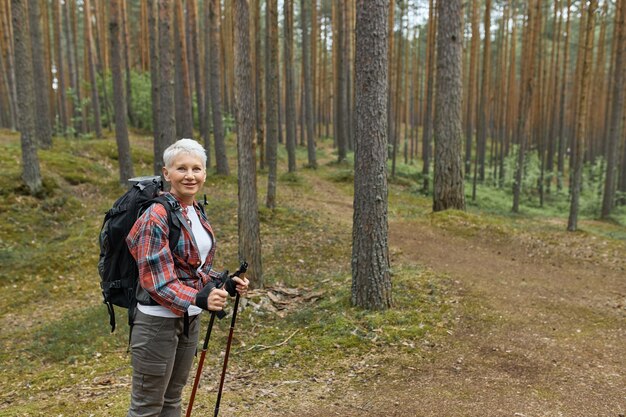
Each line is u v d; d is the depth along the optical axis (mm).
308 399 4734
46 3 27641
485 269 9930
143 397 2629
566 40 26703
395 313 6992
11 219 12914
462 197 14430
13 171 15039
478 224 12977
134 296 2549
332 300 7695
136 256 2422
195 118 32125
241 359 5969
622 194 25031
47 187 14852
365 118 6684
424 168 22656
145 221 2426
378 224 6980
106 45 34062
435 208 14617
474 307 7504
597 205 24109
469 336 6477
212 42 19688
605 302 8047
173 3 25281
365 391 4934
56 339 7379
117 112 16969
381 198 6934
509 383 5117
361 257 7090
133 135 29656
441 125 14133
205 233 2736
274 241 12008
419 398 4754
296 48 47594
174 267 2521
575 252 11047
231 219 13492
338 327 6594
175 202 2557
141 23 32844
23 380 6074
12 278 10336
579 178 13164
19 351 7176
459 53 13781
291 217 14008
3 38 24000
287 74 22453
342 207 16828
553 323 7051
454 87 13859
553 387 5027
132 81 31344
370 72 6512
